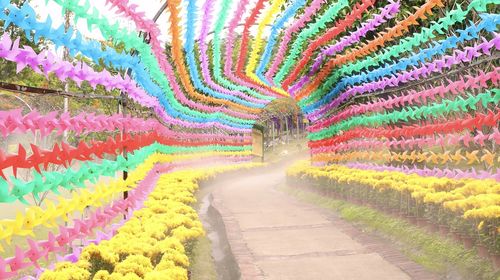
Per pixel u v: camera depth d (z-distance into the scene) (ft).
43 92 13.26
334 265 21.45
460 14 19.95
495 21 17.71
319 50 42.11
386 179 29.30
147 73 25.77
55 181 11.32
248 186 66.74
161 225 20.36
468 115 22.77
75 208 13.04
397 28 26.09
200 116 61.87
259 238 27.76
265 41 41.04
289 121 180.14
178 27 22.82
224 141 83.66
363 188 32.68
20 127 9.89
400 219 26.20
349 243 25.61
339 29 31.63
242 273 20.61
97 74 14.87
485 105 20.93
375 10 34.91
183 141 57.21
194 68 37.17
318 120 54.75
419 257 20.93
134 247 16.62
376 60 32.78
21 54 9.59
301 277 19.90
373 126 37.86
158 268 15.07
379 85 33.76
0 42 8.98
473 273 17.48
